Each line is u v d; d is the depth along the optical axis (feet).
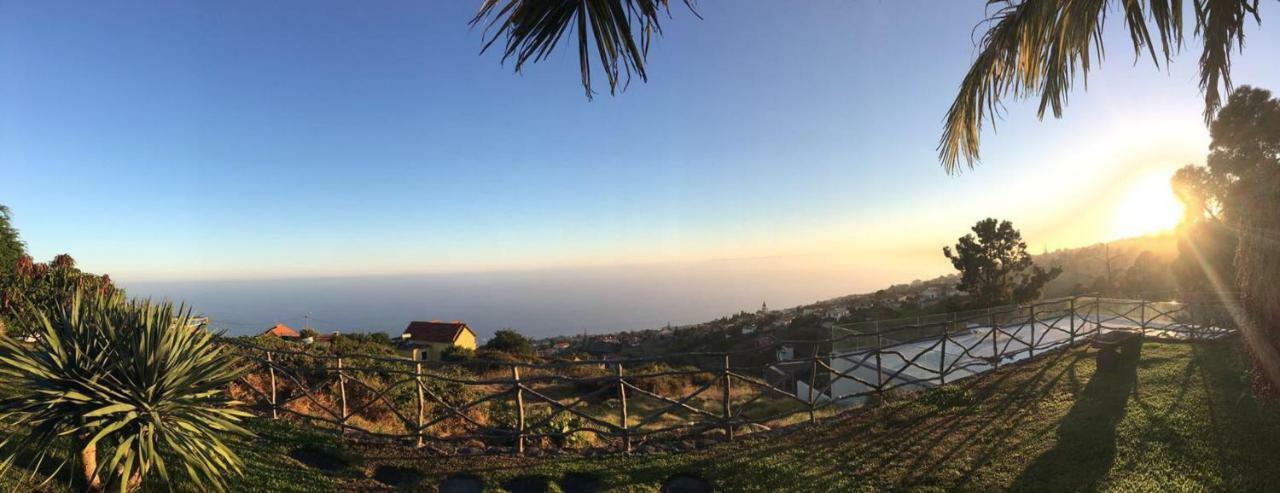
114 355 13.73
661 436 20.90
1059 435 18.26
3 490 13.01
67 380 13.01
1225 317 33.68
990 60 12.67
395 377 31.91
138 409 13.34
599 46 5.76
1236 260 13.42
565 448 20.10
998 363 30.78
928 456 17.57
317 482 16.17
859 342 45.65
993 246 83.15
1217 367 24.84
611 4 5.71
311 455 18.48
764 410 34.12
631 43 5.82
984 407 22.22
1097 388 23.39
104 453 13.76
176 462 14.80
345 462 18.08
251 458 17.16
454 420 26.32
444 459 18.37
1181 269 53.52
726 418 20.53
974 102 13.43
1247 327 13.20
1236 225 13.30
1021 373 27.09
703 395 41.98
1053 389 23.89
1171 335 34.81
